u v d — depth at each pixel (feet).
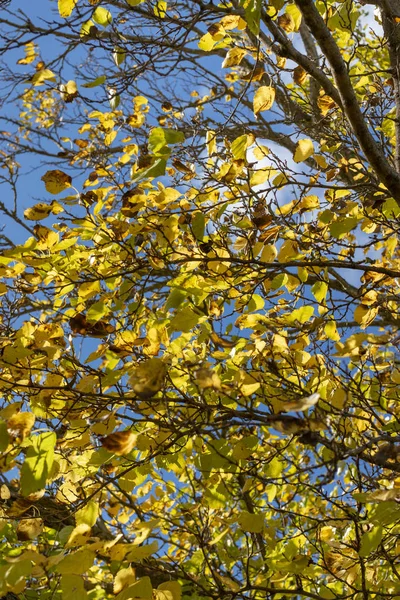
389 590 8.13
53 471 6.66
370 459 6.42
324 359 7.44
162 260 7.38
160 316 8.50
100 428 6.64
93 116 9.81
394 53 8.87
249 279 8.19
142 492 10.51
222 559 9.91
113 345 7.29
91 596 7.88
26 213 7.11
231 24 7.87
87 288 7.44
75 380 7.39
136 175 6.13
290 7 7.52
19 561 4.71
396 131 8.90
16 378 6.82
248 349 7.25
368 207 9.15
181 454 7.83
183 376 6.88
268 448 10.19
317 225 8.70
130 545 5.13
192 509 8.48
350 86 7.13
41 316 8.78
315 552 8.52
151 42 8.50
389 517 5.79
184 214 7.43
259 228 7.55
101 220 7.57
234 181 7.64
